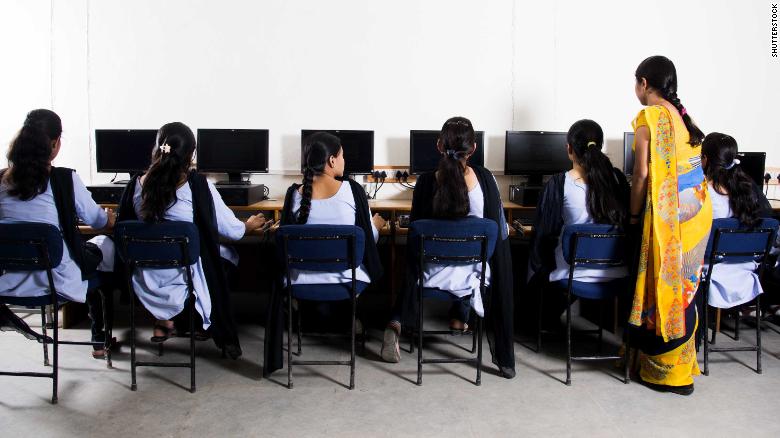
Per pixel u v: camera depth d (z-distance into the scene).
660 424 2.26
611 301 3.36
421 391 2.55
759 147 3.99
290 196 2.70
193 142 2.66
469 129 2.60
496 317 2.68
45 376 2.41
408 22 3.79
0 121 3.84
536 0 3.80
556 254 2.74
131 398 2.46
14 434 2.14
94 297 2.86
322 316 3.43
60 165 3.86
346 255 2.46
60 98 3.81
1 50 3.79
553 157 3.73
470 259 2.51
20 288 2.45
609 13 3.83
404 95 3.84
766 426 2.24
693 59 3.89
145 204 2.49
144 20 3.76
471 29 3.80
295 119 3.84
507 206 3.58
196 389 2.56
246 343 3.17
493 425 2.25
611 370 2.81
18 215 2.48
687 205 2.47
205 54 3.79
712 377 2.72
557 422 2.28
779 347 3.13
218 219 2.71
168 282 2.54
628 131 3.89
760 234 2.63
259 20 3.78
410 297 2.66
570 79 3.85
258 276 3.70
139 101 3.81
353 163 3.71
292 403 2.43
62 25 3.76
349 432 2.19
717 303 2.71
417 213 2.73
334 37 3.79
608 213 2.51
